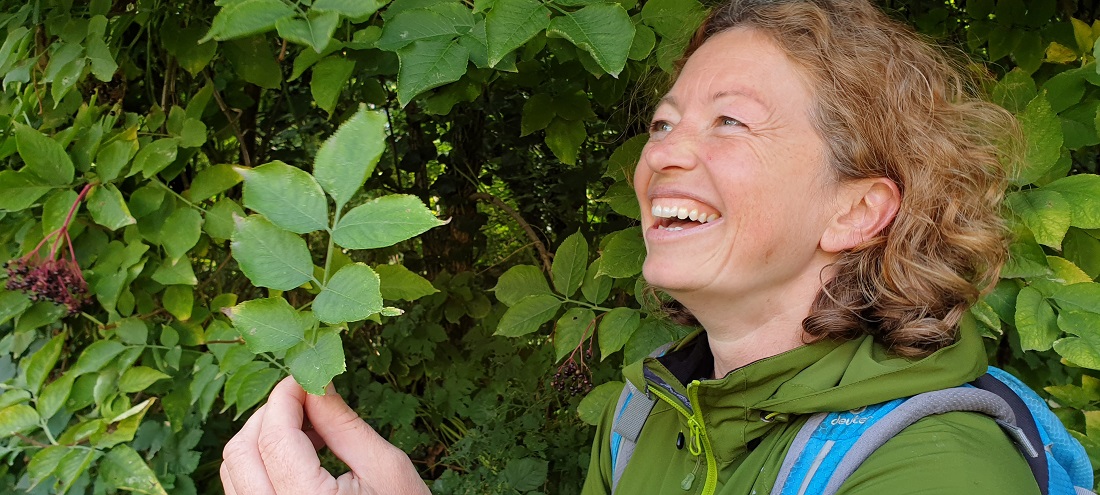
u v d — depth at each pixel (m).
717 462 0.89
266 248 0.77
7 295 1.52
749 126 0.91
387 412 2.81
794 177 0.90
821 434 0.78
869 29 0.98
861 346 0.86
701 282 0.91
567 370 1.55
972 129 1.04
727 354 1.00
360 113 0.76
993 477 0.67
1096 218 1.16
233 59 1.60
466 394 2.94
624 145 1.43
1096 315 1.18
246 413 2.41
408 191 3.32
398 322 2.98
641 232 1.42
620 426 1.09
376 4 1.01
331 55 1.20
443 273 3.13
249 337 0.77
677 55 1.25
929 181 0.92
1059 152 1.19
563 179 3.27
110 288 1.49
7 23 1.71
